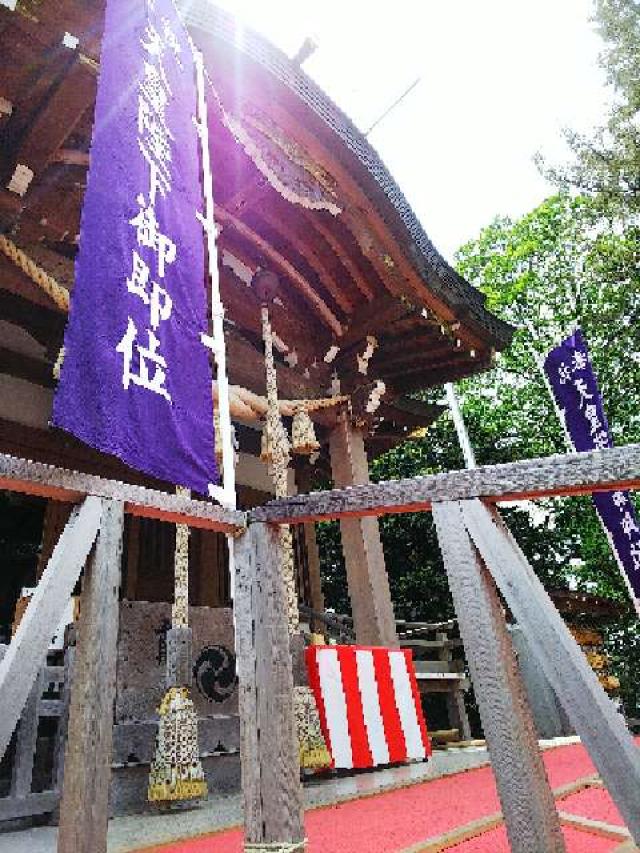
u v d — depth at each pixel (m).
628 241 15.76
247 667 1.99
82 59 3.88
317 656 5.19
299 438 6.61
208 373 2.77
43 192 4.84
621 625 18.88
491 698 1.56
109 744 1.56
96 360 2.09
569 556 19.33
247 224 7.48
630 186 15.03
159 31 3.75
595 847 2.25
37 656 1.50
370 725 5.30
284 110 5.83
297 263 7.94
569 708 1.45
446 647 11.17
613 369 18.69
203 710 4.23
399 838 2.55
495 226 22.34
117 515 1.85
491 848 2.35
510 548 1.71
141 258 2.63
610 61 15.03
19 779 3.21
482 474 1.80
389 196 6.68
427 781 4.52
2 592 11.77
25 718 3.36
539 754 1.54
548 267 20.17
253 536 2.16
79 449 6.55
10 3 3.59
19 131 4.36
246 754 1.89
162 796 3.19
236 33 5.22
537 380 20.06
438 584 15.66
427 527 16.45
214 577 7.52
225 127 5.97
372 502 1.95
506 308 20.94
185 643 3.68
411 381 9.26
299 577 8.82
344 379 8.27
